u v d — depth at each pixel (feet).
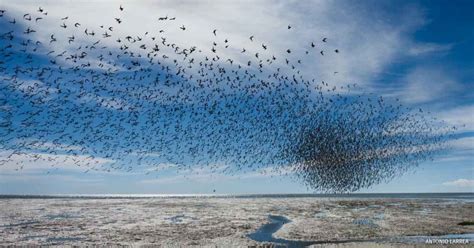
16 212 173.68
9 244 88.48
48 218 144.66
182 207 213.66
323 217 145.07
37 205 235.20
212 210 186.91
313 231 105.19
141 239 94.94
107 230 109.50
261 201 300.81
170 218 144.66
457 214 154.92
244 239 94.38
